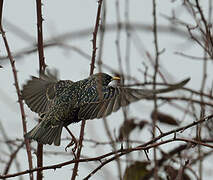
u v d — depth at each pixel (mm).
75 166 11555
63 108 11789
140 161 13672
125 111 12531
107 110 10695
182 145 14117
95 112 11156
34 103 11859
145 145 11117
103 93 11023
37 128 11672
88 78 12078
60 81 12266
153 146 11039
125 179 13188
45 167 10867
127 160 12992
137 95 10570
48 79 12203
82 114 11242
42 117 11906
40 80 12070
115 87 11023
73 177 11484
